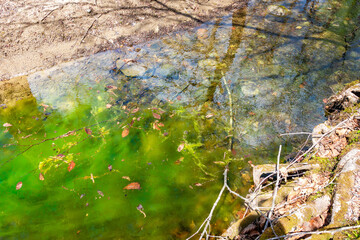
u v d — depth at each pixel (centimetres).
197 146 327
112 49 472
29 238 238
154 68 441
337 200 203
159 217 259
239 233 221
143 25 525
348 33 546
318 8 634
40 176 282
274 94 403
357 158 226
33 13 497
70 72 423
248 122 361
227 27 549
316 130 307
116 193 277
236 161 313
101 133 337
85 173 293
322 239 183
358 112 304
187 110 374
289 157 313
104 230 247
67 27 488
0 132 330
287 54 484
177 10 574
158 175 296
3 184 281
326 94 401
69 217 255
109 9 538
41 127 339
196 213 263
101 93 392
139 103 381
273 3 641
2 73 409
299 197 227
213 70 444
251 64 459
